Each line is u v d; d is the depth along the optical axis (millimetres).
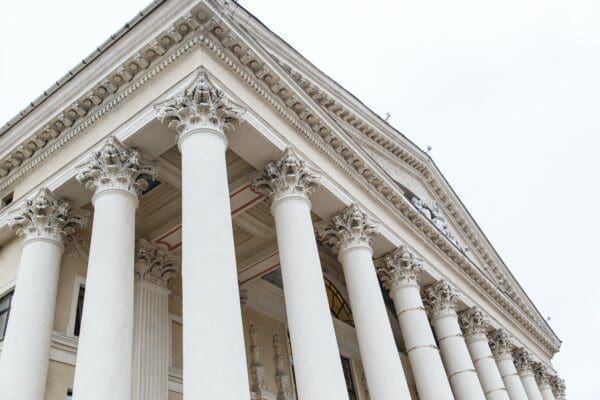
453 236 30141
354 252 18500
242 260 21656
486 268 34781
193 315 11094
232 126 14672
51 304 15188
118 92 15789
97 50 15945
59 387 15102
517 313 33562
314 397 13141
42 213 16094
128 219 14281
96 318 12484
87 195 16500
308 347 13805
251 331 21859
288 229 15602
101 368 11836
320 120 18156
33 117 17031
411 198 27156
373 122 25906
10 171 17969
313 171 17188
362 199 20188
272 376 21781
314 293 14633
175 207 18938
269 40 20094
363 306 17547
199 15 14773
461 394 22609
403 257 21312
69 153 16484
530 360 34219
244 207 18469
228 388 10258
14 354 13945
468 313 27250
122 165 14828
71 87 16375
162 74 15188
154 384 16609
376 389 16344
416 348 19953
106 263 13281
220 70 15234
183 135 13859
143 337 17094
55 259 15828
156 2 15109
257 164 16609
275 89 16797
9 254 17625
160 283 18719
